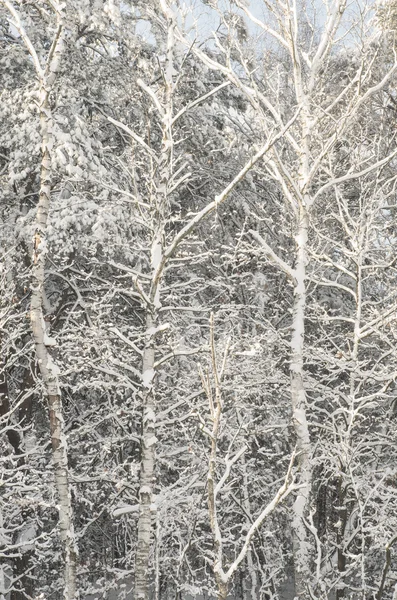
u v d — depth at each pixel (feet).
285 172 35.65
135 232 38.60
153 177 31.53
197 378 36.65
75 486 38.52
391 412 40.37
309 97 37.65
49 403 26.30
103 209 34.58
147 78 39.52
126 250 37.01
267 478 40.57
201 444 37.32
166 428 34.94
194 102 30.01
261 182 50.80
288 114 45.60
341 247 36.94
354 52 47.34
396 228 43.96
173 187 30.07
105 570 40.01
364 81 37.40
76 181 35.09
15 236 37.55
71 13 36.76
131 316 45.11
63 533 25.25
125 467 40.14
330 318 36.58
